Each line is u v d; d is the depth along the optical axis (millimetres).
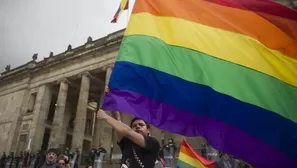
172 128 5996
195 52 6719
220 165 17094
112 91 5797
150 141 4820
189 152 13594
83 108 51094
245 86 6531
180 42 6801
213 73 6539
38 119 58469
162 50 6629
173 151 25031
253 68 6711
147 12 7070
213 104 6316
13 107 65688
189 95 6309
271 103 6465
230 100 6352
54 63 60312
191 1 7383
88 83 53812
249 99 6410
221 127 6188
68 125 65312
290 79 6793
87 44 55938
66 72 58094
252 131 6238
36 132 57344
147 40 6660
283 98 6578
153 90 6164
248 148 6129
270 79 6688
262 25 7141
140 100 5934
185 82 6422
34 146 55938
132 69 6203
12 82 70312
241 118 6293
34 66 66438
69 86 60438
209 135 6094
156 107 6051
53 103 68688
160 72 6375
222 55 6762
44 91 60969
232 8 7316
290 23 7062
